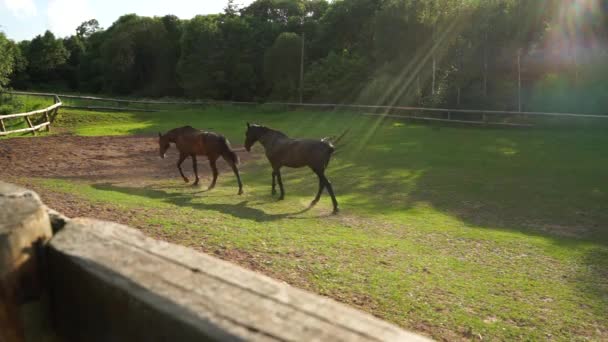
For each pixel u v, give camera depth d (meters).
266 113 31.05
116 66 50.44
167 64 49.72
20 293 1.24
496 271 5.60
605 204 8.97
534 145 15.79
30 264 1.27
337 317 0.95
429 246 6.52
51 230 1.41
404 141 17.45
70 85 57.66
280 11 50.53
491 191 10.05
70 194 8.28
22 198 1.43
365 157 14.36
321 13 50.91
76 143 16.73
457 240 6.84
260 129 9.69
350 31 41.16
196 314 0.94
